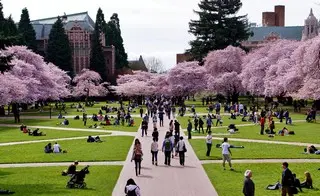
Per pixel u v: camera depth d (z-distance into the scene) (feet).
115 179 95.91
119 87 451.53
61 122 237.25
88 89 449.48
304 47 265.54
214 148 140.56
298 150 134.00
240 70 385.29
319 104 296.10
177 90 395.34
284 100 378.53
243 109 274.77
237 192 83.51
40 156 127.54
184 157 118.93
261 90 328.49
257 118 225.56
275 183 89.35
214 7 442.09
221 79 369.09
